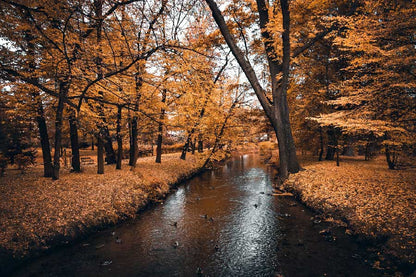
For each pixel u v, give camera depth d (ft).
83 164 70.18
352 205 28.45
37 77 30.60
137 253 23.03
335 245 23.34
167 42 22.04
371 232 22.74
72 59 23.32
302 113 60.08
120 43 27.68
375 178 37.45
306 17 49.93
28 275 19.15
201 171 75.46
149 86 36.27
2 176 40.34
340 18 32.99
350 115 30.35
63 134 55.72
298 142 77.66
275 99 49.96
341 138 54.34
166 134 46.78
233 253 22.84
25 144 47.16
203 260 21.70
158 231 28.35
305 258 21.36
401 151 40.40
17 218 24.07
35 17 26.43
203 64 28.12
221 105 64.64
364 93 29.43
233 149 73.56
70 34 24.34
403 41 26.45
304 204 37.24
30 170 48.67
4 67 24.30
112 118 40.42
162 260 21.76
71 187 34.32
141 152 101.24
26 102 33.53
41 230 23.41
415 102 27.81
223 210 36.04
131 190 38.17
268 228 28.60
